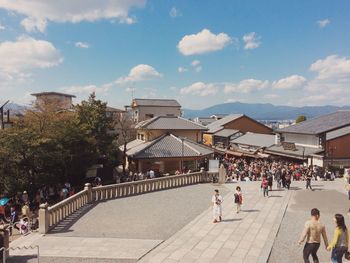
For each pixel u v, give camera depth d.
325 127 42.44
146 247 13.66
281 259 12.33
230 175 33.75
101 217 18.59
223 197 23.80
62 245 14.00
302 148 44.28
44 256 12.75
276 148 48.62
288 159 46.41
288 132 47.81
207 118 101.75
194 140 47.62
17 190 23.59
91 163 31.38
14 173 23.84
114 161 37.25
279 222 17.16
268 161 44.66
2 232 12.27
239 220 17.66
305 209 20.22
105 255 12.81
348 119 43.88
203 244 14.04
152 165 39.56
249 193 25.16
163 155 39.31
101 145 34.84
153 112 74.69
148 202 22.34
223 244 14.02
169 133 45.06
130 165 41.38
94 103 36.09
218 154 51.78
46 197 24.97
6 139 23.75
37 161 24.81
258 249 13.35
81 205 21.00
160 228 16.45
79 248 13.61
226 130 68.62
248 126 75.62
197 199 23.27
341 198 23.34
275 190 26.38
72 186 31.34
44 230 15.66
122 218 18.36
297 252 13.00
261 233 15.39
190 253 13.02
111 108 62.69
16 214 19.91
